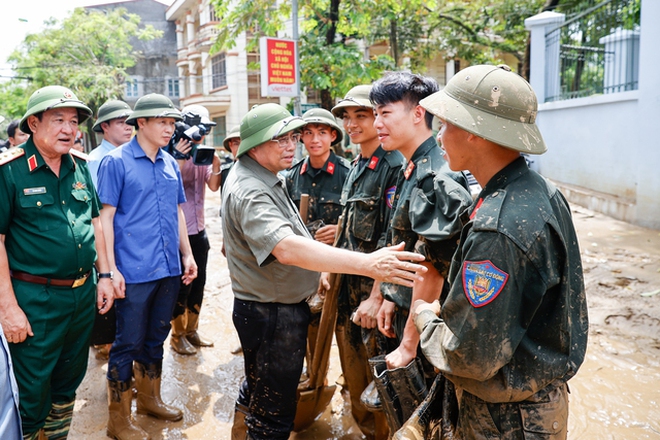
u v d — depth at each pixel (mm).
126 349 2959
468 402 1615
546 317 1502
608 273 5137
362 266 1941
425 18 16562
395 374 1946
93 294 2668
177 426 3082
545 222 1436
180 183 3539
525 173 1538
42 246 2416
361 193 2680
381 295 2436
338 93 10758
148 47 33750
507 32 15477
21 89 25594
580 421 2895
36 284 2428
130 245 3031
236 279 2449
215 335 4453
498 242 1402
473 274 1422
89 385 3650
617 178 7660
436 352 1565
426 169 2076
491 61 16531
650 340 3820
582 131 8508
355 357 2826
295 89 10414
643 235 6516
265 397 2471
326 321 2729
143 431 2945
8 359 1496
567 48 9219
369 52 18984
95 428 3100
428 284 2033
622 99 7398
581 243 6254
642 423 2867
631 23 7590
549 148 9531
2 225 2361
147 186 3094
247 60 24297
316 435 2932
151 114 3035
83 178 2684
